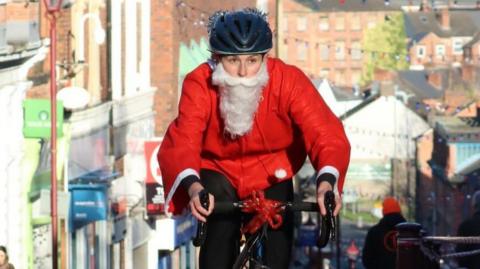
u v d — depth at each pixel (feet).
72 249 95.81
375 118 317.63
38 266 91.15
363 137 317.01
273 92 23.06
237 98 22.86
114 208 108.06
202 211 21.80
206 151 23.43
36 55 87.92
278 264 23.20
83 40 102.47
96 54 106.93
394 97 319.68
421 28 364.99
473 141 304.09
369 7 367.25
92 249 102.01
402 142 317.42
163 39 129.59
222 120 23.11
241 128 23.02
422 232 34.58
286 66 23.26
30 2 86.07
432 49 361.51
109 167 107.96
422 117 320.91
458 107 328.49
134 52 121.49
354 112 317.42
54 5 82.69
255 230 22.74
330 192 21.70
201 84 23.07
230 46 22.74
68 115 94.07
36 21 87.81
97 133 104.63
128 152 115.96
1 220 85.40
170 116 130.82
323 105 23.09
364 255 52.01
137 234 116.06
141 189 116.06
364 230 307.58
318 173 22.47
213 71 23.07
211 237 23.31
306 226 170.60
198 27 142.10
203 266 23.41
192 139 22.72
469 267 52.13
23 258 88.17
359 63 368.68
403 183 315.17
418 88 344.90
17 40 84.64
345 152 22.65
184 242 127.34
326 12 369.91
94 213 93.45
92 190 93.50
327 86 316.40
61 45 96.94
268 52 23.13
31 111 85.66
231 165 23.47
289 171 23.47
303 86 23.09
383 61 364.58
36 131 85.46
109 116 108.99
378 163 316.40
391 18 367.86
